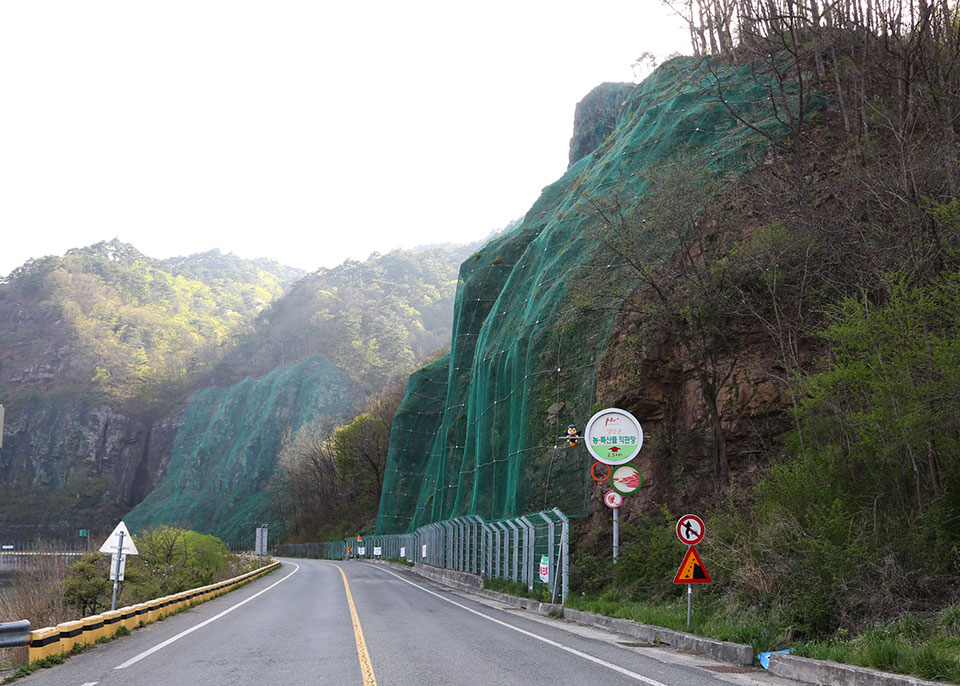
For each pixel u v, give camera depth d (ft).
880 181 53.93
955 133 57.26
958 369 39.34
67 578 61.41
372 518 324.39
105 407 605.31
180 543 100.89
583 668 33.60
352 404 516.32
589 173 145.38
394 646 41.34
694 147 101.24
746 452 76.33
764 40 82.02
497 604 79.61
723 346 80.79
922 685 26.37
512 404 113.91
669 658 38.32
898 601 38.70
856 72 71.67
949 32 60.44
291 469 408.46
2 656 37.58
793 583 42.93
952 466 43.42
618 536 72.13
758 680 31.60
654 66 100.07
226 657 37.83
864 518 44.04
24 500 560.20
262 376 597.52
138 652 40.98
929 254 48.16
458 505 145.69
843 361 51.11
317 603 75.77
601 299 93.91
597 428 70.59
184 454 565.12
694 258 77.51
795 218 62.39
